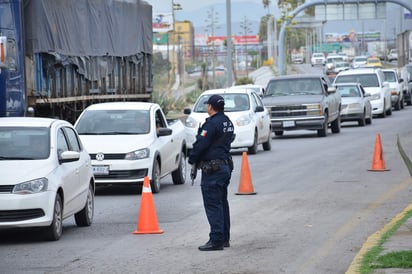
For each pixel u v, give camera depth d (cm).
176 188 3002
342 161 3675
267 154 4178
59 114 3859
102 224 2230
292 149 4416
